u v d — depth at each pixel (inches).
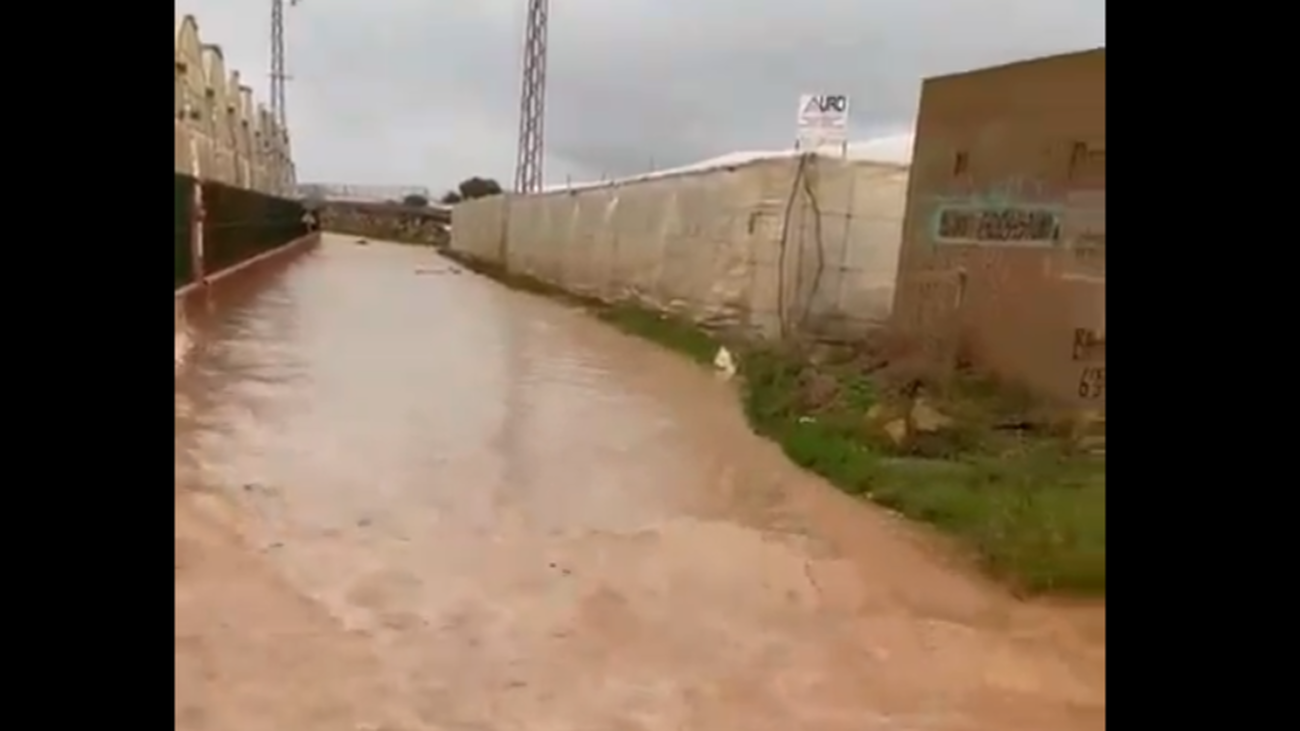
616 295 932.6
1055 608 233.8
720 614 229.5
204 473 315.9
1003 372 401.7
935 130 461.4
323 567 247.0
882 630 223.5
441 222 3491.6
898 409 380.8
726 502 313.0
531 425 415.5
